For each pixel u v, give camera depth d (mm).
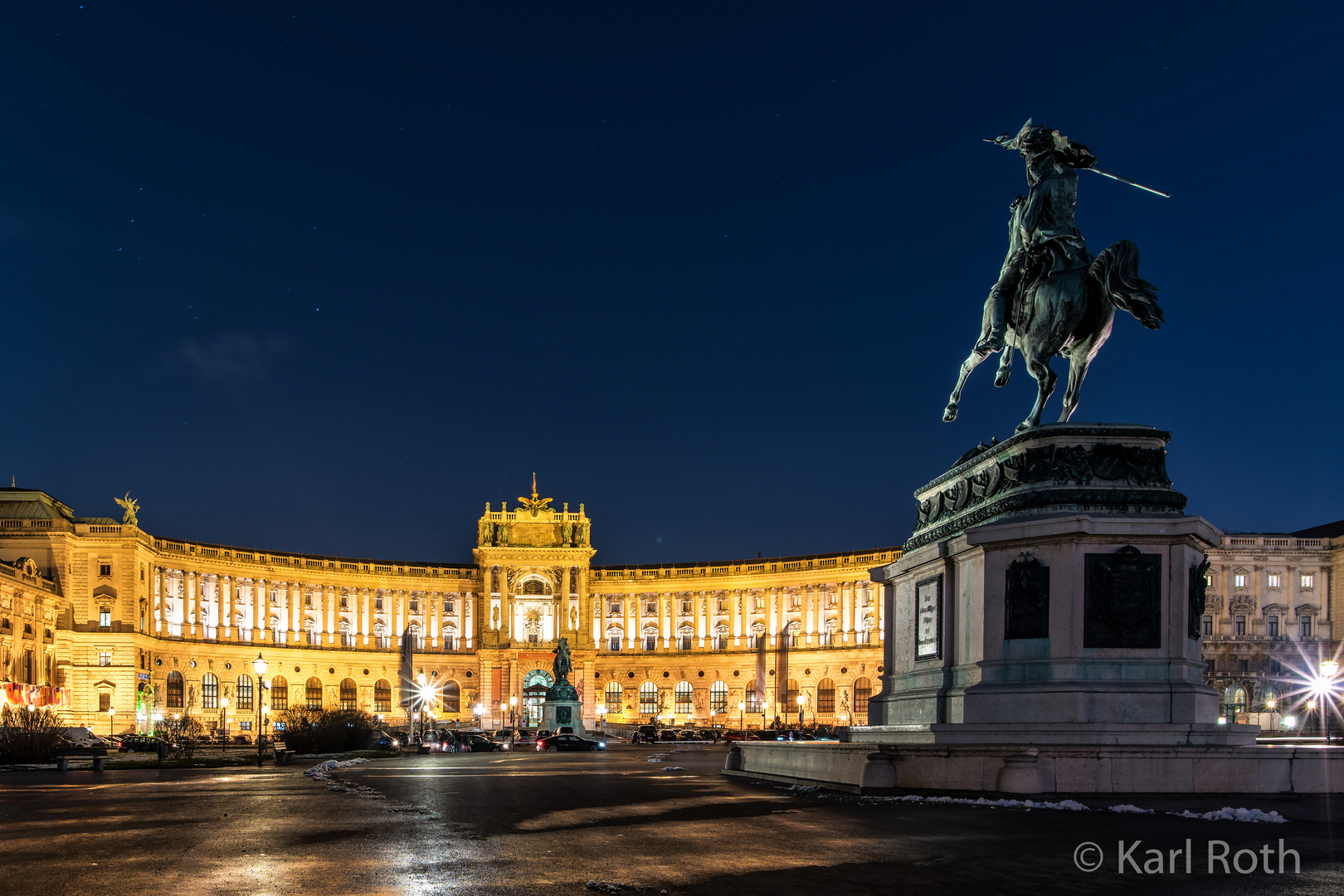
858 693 153000
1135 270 29203
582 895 15234
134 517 133875
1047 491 27672
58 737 77875
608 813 25109
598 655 171125
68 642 128250
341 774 44688
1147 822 21344
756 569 164750
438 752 83938
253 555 154125
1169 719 26234
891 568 33438
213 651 147625
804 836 20125
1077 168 30578
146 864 18109
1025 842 19141
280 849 19688
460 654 169250
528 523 170500
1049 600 27031
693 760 61531
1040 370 29688
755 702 162750
